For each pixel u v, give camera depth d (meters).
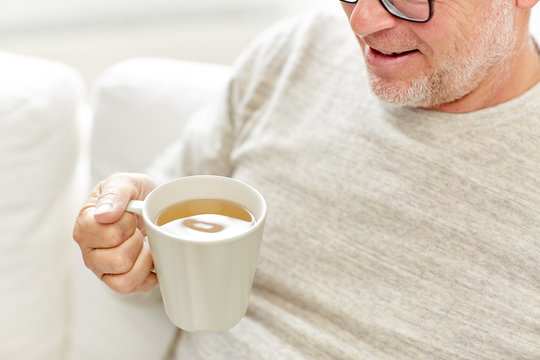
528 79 0.79
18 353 1.04
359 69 0.89
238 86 0.99
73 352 1.06
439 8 0.67
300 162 0.87
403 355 0.75
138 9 1.64
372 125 0.83
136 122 1.09
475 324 0.72
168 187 0.57
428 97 0.76
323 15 0.97
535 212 0.72
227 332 0.83
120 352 1.00
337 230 0.81
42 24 1.58
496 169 0.74
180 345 0.90
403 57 0.72
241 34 1.75
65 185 1.11
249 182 0.91
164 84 1.11
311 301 0.81
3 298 1.03
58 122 1.07
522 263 0.71
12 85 1.04
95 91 1.13
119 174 0.70
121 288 0.65
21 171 1.03
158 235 0.50
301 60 0.94
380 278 0.77
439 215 0.75
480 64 0.73
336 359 0.78
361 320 0.77
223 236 0.53
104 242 0.63
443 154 0.77
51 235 1.07
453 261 0.74
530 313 0.70
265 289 0.86
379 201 0.79
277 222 0.85
